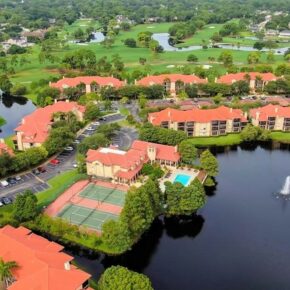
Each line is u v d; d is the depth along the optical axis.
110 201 169.38
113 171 185.25
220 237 151.62
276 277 132.38
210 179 186.25
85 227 151.50
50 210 163.00
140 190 151.38
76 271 113.88
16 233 129.62
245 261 139.25
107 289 110.75
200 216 163.75
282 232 153.75
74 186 181.12
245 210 167.25
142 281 110.81
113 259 139.62
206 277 132.12
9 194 175.00
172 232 156.38
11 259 117.62
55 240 146.50
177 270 135.25
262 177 194.25
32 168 197.75
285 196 177.25
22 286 108.75
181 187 158.62
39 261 114.12
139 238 149.38
